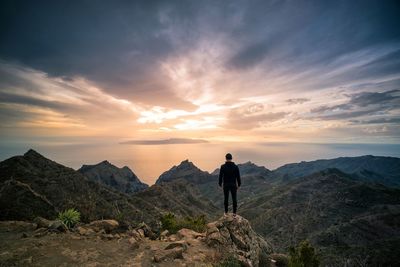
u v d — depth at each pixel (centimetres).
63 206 3591
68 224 1185
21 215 2131
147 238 1137
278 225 11181
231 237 1092
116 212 4144
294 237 9394
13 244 864
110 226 1176
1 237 952
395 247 5059
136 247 927
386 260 4600
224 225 1126
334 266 4203
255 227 11438
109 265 752
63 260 759
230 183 1159
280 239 9469
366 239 7925
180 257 863
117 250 891
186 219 1788
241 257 966
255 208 14250
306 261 1491
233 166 1162
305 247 1516
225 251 992
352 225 8762
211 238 1052
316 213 11469
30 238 937
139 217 4659
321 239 8300
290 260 1457
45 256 777
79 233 1047
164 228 1591
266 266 1208
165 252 856
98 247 902
